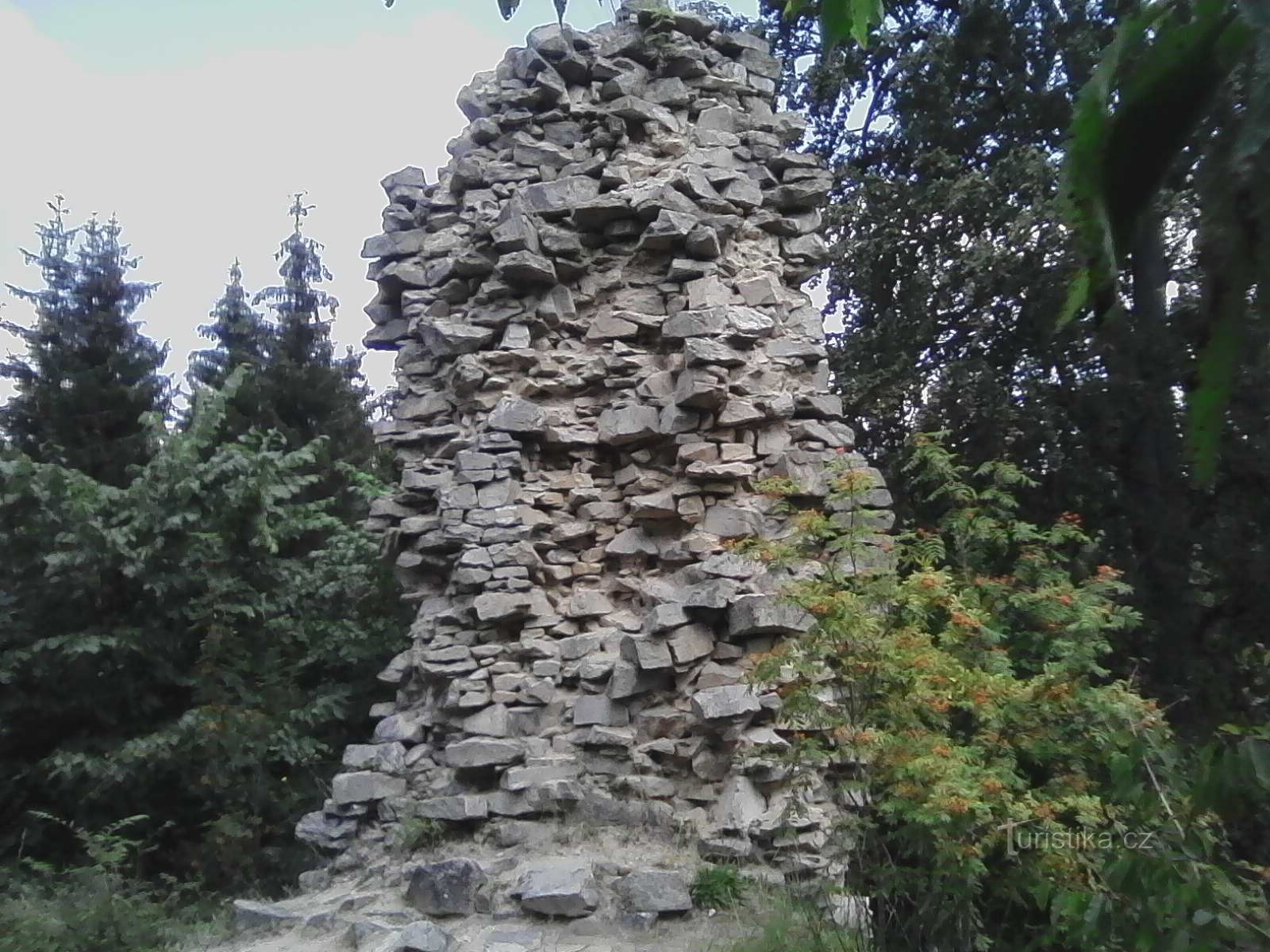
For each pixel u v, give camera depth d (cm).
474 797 723
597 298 855
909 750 511
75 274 1894
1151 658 1262
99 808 957
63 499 1020
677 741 713
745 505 775
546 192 855
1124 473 1369
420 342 902
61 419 1734
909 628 551
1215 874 349
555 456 833
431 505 860
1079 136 132
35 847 968
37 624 1004
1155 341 1237
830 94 1591
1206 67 127
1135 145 131
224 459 1071
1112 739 527
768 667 561
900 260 1504
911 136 1588
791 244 884
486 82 942
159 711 1023
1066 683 562
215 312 2241
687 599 728
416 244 920
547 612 783
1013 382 1445
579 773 726
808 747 562
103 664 990
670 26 910
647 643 723
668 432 791
